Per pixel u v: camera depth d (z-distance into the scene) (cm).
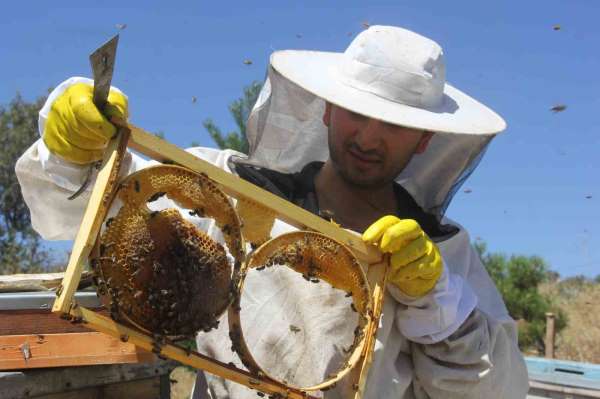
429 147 317
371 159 282
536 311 1817
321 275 227
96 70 189
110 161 187
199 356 200
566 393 734
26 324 240
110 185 183
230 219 204
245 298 273
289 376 263
